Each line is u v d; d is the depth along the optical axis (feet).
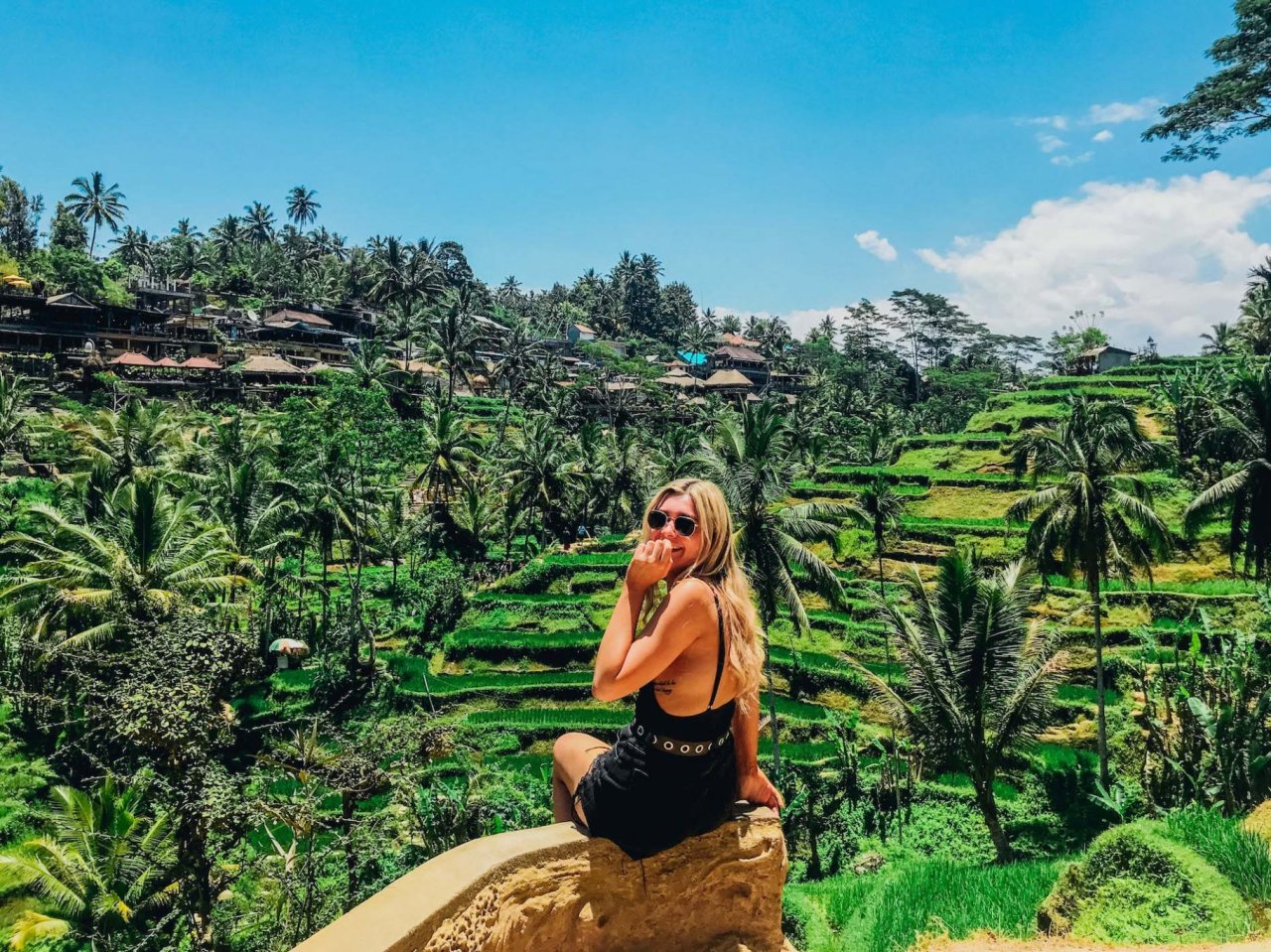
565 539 232.73
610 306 550.36
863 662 149.38
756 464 96.02
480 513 231.09
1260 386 97.25
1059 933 33.96
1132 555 102.63
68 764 103.65
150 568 103.09
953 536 180.34
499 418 305.73
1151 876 31.76
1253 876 29.19
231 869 67.46
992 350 479.41
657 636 7.73
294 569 193.26
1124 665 127.75
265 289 428.15
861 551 182.09
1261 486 96.63
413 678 155.53
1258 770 79.00
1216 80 78.89
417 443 220.64
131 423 147.54
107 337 281.74
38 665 97.66
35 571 104.88
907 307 472.85
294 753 84.48
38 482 177.78
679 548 8.43
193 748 63.41
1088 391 243.81
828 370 441.68
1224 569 155.33
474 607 176.96
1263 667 100.32
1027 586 86.53
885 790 114.01
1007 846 88.99
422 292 403.75
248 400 275.59
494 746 135.54
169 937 69.00
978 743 87.66
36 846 75.41
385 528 206.59
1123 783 106.73
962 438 236.63
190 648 67.92
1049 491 101.71
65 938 73.51
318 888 66.44
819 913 70.85
